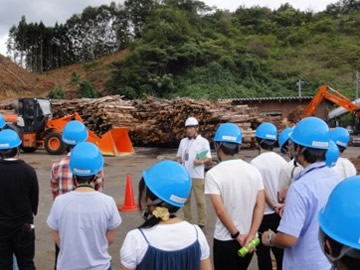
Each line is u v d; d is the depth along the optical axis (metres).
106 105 23.36
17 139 4.06
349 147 23.59
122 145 19.48
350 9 84.44
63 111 24.09
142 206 2.26
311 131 2.73
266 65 55.94
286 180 3.77
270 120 23.36
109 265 3.12
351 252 1.29
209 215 8.09
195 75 50.81
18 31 89.25
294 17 81.19
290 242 2.59
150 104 23.78
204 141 6.80
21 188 3.96
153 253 2.09
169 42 54.56
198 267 2.20
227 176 3.44
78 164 3.02
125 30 88.56
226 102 23.20
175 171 2.21
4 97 49.19
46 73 77.94
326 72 54.56
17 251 4.00
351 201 1.33
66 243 2.97
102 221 3.03
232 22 76.94
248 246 3.33
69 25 91.31
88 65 76.69
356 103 24.48
